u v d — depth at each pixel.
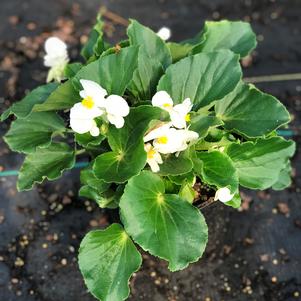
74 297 0.41
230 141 0.33
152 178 0.32
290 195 0.45
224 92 0.33
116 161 0.31
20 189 0.33
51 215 0.44
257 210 0.44
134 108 0.30
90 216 0.44
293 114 0.49
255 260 0.42
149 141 0.32
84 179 0.33
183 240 0.31
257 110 0.34
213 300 0.40
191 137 0.31
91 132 0.31
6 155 0.47
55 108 0.33
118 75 0.31
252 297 0.40
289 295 0.41
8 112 0.33
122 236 0.33
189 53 0.36
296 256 0.42
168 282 0.41
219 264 0.41
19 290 0.41
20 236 0.43
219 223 0.40
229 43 0.37
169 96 0.32
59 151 0.34
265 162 0.34
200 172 0.32
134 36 0.34
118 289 0.32
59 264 0.42
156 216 0.31
